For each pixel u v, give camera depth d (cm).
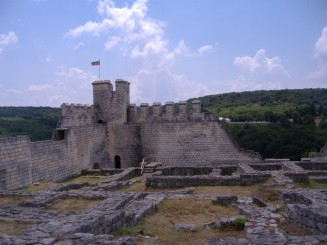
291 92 13500
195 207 1549
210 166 3030
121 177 2627
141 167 3105
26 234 893
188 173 2967
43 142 2547
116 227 1140
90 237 867
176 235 1137
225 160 3475
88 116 3519
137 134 3644
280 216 1240
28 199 1614
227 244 872
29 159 2353
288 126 6269
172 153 3578
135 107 3728
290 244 851
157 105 3644
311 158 3200
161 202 1625
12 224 1194
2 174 2077
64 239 855
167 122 3600
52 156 2653
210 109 12188
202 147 3525
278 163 2834
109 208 1311
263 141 5400
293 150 5216
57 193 1719
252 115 9650
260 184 2109
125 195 1642
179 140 3569
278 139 5356
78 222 991
